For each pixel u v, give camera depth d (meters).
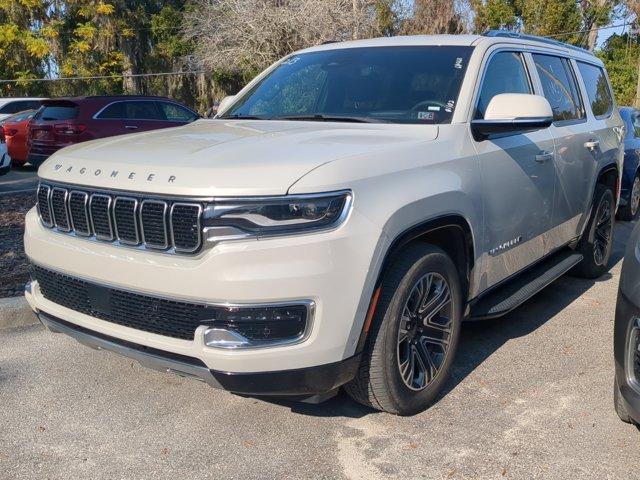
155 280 3.20
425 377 3.82
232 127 4.26
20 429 3.71
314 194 3.08
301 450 3.50
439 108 4.22
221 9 29.22
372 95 4.50
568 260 5.80
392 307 3.48
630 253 3.39
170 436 3.65
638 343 3.17
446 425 3.74
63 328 3.77
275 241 3.05
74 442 3.59
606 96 6.88
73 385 4.23
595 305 5.83
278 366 3.11
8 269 6.40
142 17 37.19
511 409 3.92
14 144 16.23
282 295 3.05
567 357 4.70
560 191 5.30
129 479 3.26
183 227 3.15
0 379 4.30
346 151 3.41
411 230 3.51
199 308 3.13
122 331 3.39
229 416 3.86
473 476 3.26
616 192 6.76
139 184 3.28
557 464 3.36
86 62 36.47
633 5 35.00
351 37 27.89
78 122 14.00
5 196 11.39
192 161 3.30
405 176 3.52
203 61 30.05
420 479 3.24
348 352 3.27
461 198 3.86
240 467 3.36
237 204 3.04
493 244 4.34
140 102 14.91
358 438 3.61
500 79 4.68
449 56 4.57
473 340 5.00
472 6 35.03
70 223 3.67
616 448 3.50
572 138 5.48
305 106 4.70
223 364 3.08
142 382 4.28
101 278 3.43
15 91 35.72
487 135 4.21
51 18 36.38
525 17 34.38
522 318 5.50
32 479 3.26
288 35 27.73
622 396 3.28
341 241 3.13
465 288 4.15
